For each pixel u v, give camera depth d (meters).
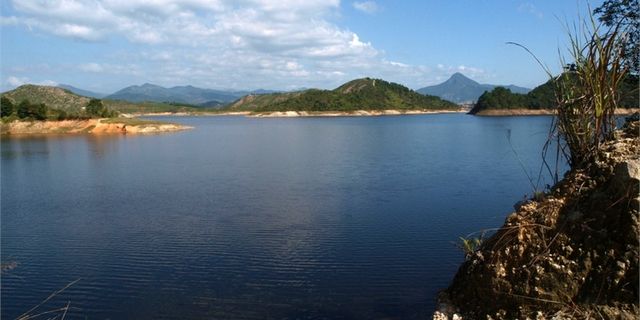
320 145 65.94
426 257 16.36
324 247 17.98
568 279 7.16
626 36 8.00
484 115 174.75
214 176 37.94
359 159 47.53
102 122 110.50
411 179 33.47
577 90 8.38
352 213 23.33
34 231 21.77
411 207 24.25
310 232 20.14
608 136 8.30
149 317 12.80
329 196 28.02
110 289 14.73
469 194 27.31
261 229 20.88
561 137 8.90
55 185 35.28
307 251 17.59
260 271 15.73
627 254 6.71
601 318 6.54
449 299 9.20
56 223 23.27
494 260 8.12
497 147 56.75
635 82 8.67
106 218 24.12
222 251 18.00
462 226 20.28
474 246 10.18
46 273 16.20
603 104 8.01
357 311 12.50
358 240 18.67
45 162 50.72
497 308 7.82
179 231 21.08
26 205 27.92
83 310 13.37
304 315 12.47
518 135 76.75
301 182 33.62
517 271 7.70
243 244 18.77
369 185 31.44
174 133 103.44
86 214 25.22
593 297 6.86
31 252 18.58
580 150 8.38
